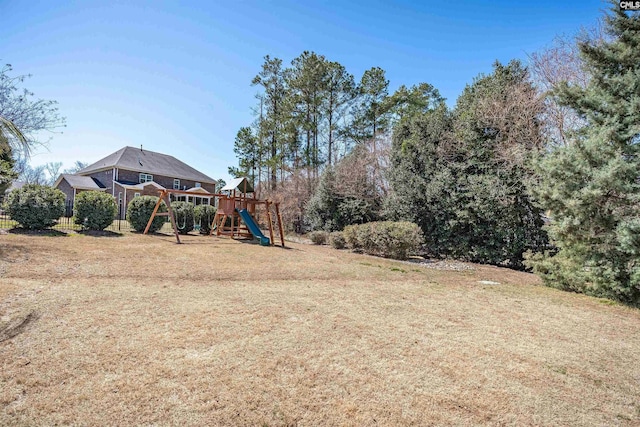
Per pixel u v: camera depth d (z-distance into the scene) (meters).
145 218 12.24
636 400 2.34
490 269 8.89
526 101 9.60
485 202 9.55
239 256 8.29
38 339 2.84
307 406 2.07
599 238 5.51
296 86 22.80
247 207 13.95
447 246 10.64
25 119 11.16
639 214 5.04
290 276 6.30
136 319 3.44
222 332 3.20
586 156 5.37
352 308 4.30
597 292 5.67
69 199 24.69
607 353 3.19
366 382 2.40
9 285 4.38
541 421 2.04
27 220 9.35
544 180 6.16
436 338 3.37
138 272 5.76
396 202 11.99
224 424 1.86
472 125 10.37
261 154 26.94
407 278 6.77
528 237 9.22
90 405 1.97
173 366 2.48
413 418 2.00
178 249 8.73
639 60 5.64
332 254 10.32
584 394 2.39
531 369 2.76
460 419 2.02
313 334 3.28
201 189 29.44
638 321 4.33
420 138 11.85
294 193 20.16
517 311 4.59
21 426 1.76
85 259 6.47
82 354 2.61
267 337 3.14
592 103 5.93
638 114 5.28
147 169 27.42
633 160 5.30
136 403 2.01
